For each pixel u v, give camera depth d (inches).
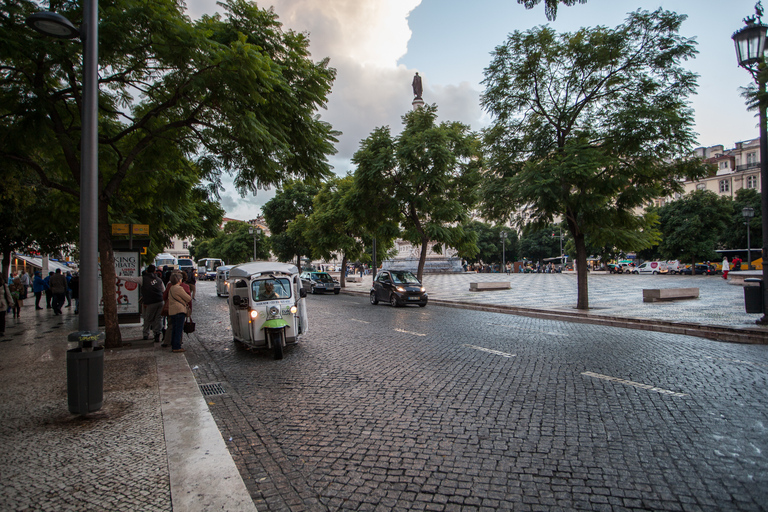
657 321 482.0
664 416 200.1
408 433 186.1
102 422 196.4
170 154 451.8
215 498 130.2
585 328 489.7
